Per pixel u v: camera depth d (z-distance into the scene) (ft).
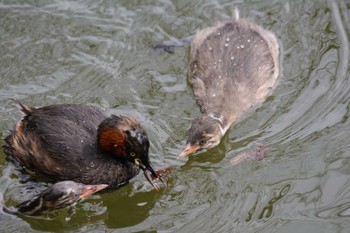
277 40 49.42
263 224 36.55
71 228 37.70
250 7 51.83
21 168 40.88
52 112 40.27
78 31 50.62
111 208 38.99
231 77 45.50
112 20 51.47
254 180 39.60
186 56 49.03
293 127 42.91
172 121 44.06
